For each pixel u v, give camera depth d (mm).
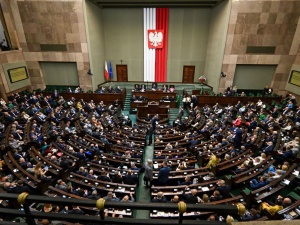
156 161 8234
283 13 15852
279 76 17859
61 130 11289
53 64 18812
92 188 6438
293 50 16906
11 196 1462
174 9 19141
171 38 20109
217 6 17766
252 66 17891
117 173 7238
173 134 11227
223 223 1341
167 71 21312
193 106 16250
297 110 13695
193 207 1364
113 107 16000
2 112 12641
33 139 9664
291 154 8320
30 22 17062
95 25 18438
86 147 9258
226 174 8164
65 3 16344
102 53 20391
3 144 8953
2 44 16969
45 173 7332
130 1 17672
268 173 7027
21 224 1524
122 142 10070
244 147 9250
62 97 16453
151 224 1399
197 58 20750
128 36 20312
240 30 16422
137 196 7324
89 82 18797
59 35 17391
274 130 11312
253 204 6164
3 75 15773
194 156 8672
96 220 1446
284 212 5375
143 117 15422
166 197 6340
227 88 17516
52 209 5297
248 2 15617
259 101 15312
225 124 12656
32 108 13664
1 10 16641
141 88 18188
